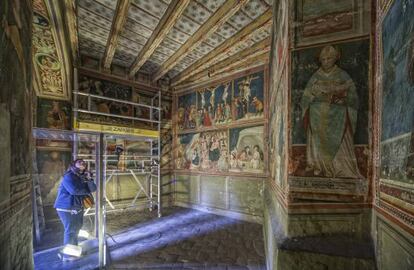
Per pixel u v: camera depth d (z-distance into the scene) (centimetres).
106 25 480
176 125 813
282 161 235
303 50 196
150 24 476
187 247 408
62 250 346
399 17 130
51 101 551
